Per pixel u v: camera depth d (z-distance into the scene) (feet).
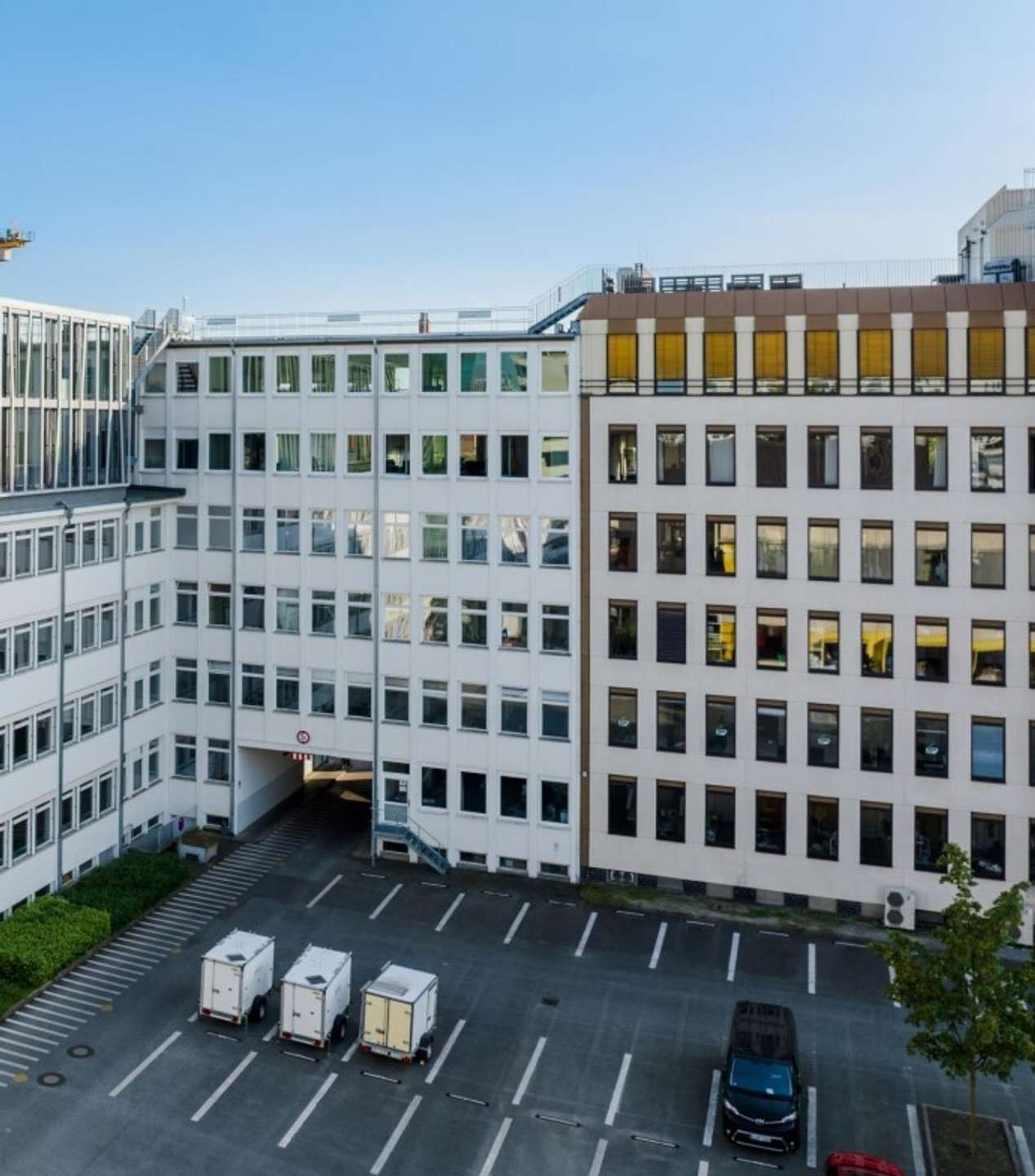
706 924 120.16
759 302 123.34
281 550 137.18
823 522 121.70
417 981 93.81
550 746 130.31
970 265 150.41
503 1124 84.48
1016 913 78.69
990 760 118.83
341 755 137.39
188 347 138.00
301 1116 84.53
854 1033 98.53
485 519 130.21
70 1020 96.94
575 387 126.41
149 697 138.10
